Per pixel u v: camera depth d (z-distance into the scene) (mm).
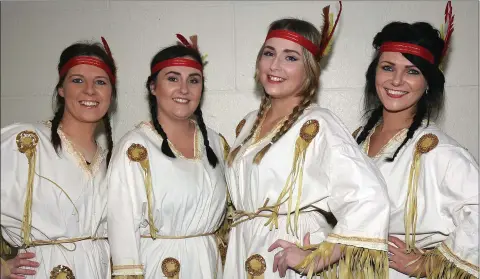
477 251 2135
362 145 2533
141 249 2404
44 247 2338
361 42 3252
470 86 3207
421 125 2373
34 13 3406
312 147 2256
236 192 2412
